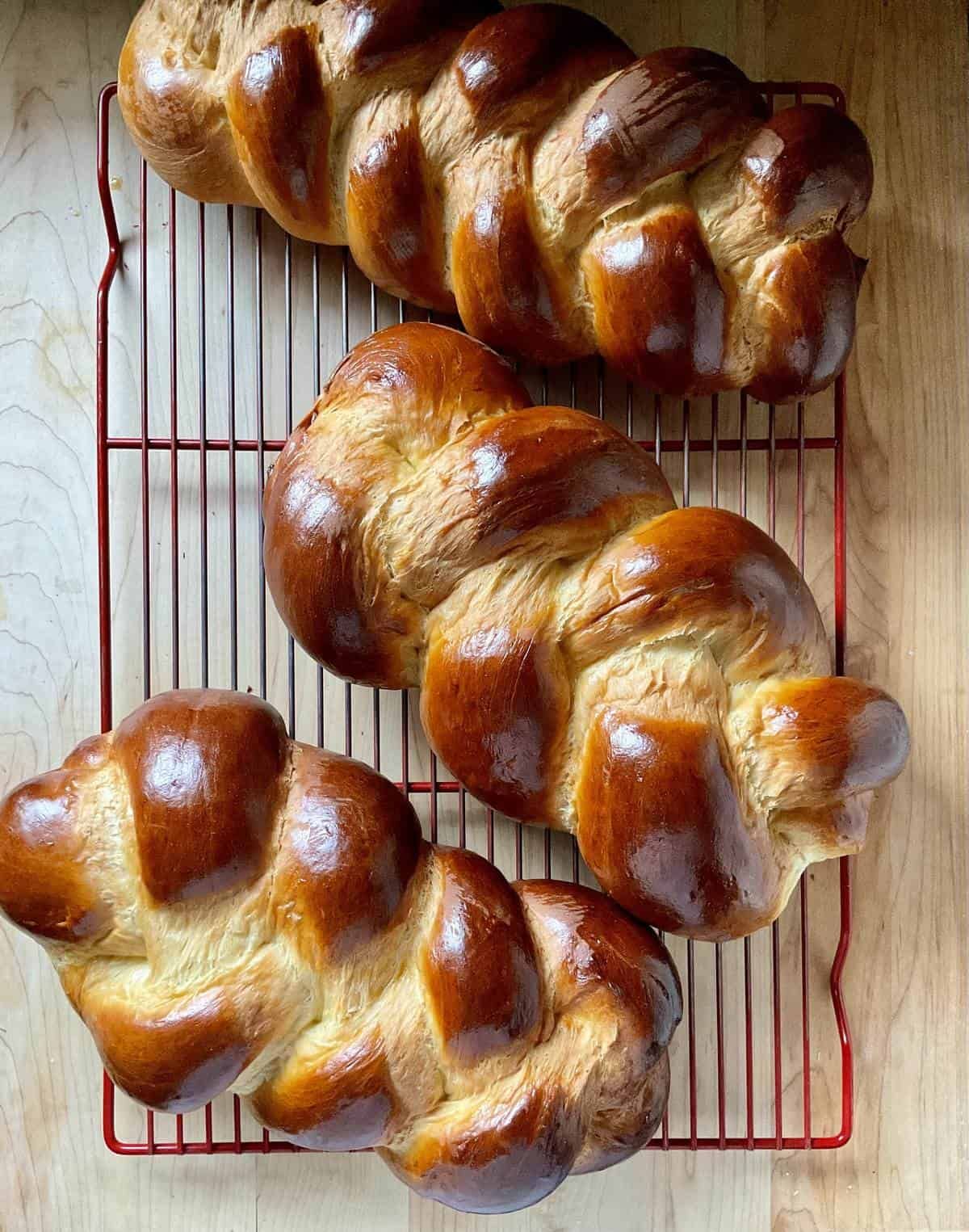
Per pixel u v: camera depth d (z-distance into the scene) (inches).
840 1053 22.4
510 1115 17.7
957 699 22.6
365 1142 18.1
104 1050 17.7
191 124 20.2
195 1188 21.9
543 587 18.5
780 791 18.6
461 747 18.8
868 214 22.6
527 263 19.6
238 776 17.8
